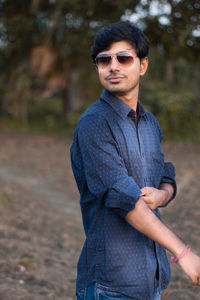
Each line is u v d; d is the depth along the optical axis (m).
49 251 4.38
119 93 1.48
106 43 1.46
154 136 1.55
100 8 16.28
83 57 18.17
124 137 1.43
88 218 1.51
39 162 11.45
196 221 5.00
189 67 19.95
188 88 19.09
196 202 6.01
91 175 1.38
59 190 8.22
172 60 17.94
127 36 1.45
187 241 4.37
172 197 1.65
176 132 17.23
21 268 3.72
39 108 26.67
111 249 1.40
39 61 19.38
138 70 1.49
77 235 5.29
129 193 1.27
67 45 17.62
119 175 1.33
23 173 9.95
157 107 17.58
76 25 17.12
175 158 11.63
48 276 3.67
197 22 15.27
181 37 15.91
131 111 1.46
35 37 19.12
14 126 21.45
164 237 1.24
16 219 5.55
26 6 18.95
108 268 1.40
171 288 3.34
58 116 25.06
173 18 15.40
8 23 18.61
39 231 5.22
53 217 6.04
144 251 1.41
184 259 1.22
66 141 16.45
